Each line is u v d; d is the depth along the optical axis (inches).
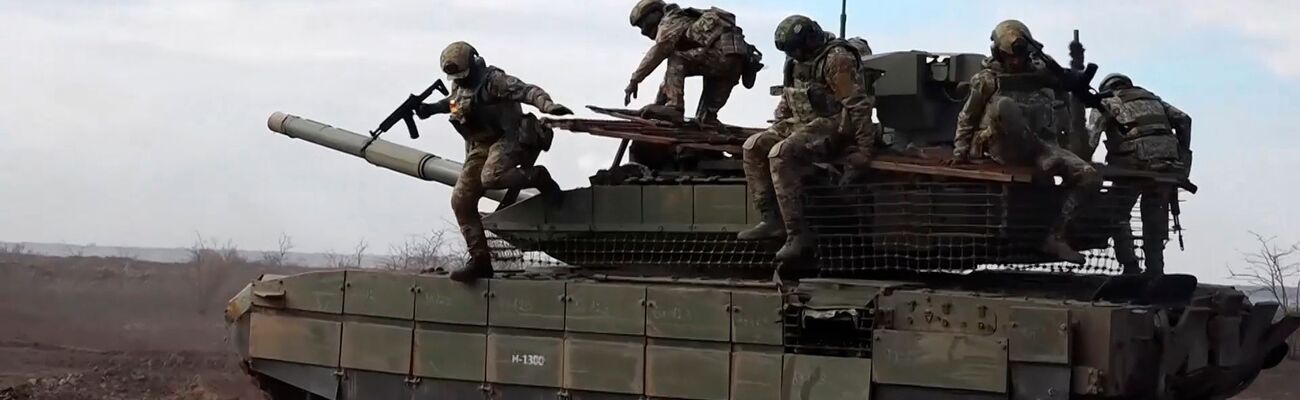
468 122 613.9
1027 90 543.5
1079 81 562.6
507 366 602.5
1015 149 533.6
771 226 576.1
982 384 505.7
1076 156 539.5
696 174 629.9
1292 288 1715.1
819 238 572.7
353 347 639.1
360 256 2181.3
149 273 2258.9
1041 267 587.5
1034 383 500.1
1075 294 557.0
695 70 657.6
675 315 565.3
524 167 623.2
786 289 554.3
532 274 633.0
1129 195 597.0
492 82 605.9
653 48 649.6
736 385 553.6
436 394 622.5
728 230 599.8
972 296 516.1
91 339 1382.9
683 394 565.0
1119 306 501.0
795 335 545.6
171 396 1007.6
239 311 677.3
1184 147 667.4
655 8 660.1
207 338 1438.2
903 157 568.1
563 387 590.9
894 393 526.0
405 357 625.6
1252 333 628.1
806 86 562.6
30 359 1186.0
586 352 585.6
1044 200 551.8
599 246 639.8
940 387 514.3
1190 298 598.5
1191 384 585.0
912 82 630.5
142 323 1557.6
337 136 765.3
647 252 628.7
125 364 1166.3
